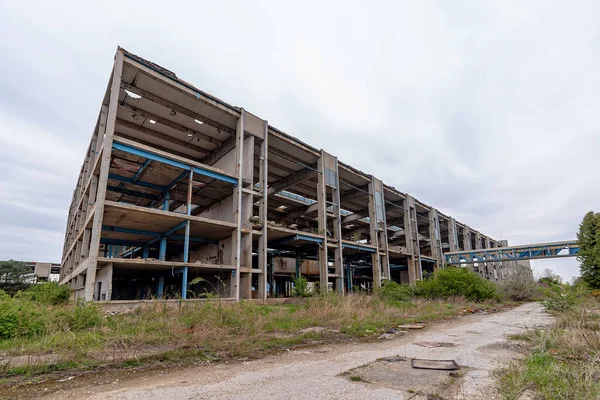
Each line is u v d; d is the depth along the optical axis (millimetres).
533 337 9719
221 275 26375
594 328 10094
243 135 27312
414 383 5746
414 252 46688
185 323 10797
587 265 31672
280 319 13539
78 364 6762
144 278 33094
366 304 18656
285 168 34781
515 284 35781
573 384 4840
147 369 6656
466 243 62812
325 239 32531
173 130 27266
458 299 25641
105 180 18531
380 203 41406
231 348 8477
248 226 26000
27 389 5406
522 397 4859
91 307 11891
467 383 5691
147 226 24156
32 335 9680
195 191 28156
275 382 5793
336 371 6574
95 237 17609
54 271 56531
